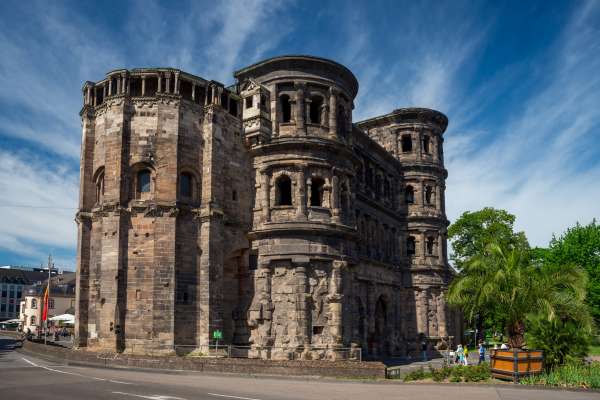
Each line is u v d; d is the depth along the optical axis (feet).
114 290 145.89
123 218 150.00
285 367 116.57
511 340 123.34
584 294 120.47
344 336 164.35
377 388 96.32
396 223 254.06
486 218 294.05
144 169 154.81
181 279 150.71
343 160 177.58
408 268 254.68
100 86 164.25
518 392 91.15
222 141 164.66
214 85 164.55
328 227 165.78
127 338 145.07
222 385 96.89
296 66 174.70
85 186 161.58
